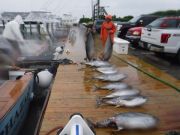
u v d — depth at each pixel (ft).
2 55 22.09
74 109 17.25
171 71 32.94
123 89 19.53
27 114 23.93
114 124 13.94
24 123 22.63
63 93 20.76
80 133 9.55
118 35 63.52
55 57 38.09
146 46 42.45
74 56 40.78
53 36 61.72
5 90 20.92
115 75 24.27
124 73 27.84
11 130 17.57
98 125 14.05
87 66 31.04
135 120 13.53
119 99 17.15
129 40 55.16
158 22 41.34
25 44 31.04
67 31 85.20
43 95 27.76
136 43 55.11
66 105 18.04
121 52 43.37
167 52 37.50
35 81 27.73
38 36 49.34
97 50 46.85
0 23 48.70
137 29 54.03
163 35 37.04
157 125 14.14
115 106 17.51
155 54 45.78
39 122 15.83
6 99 18.89
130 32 55.26
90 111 16.84
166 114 16.38
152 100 19.12
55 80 24.91
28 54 31.94
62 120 15.55
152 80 25.32
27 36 44.32
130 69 30.55
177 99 19.39
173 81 24.50
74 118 10.64
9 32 26.61
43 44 43.21
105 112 16.65
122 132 13.74
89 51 33.45
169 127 14.44
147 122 13.57
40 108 26.58
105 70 26.58
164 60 41.22
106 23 37.11
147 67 31.58
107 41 33.47
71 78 25.61
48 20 81.15
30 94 24.79
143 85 23.47
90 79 24.82
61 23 107.34
